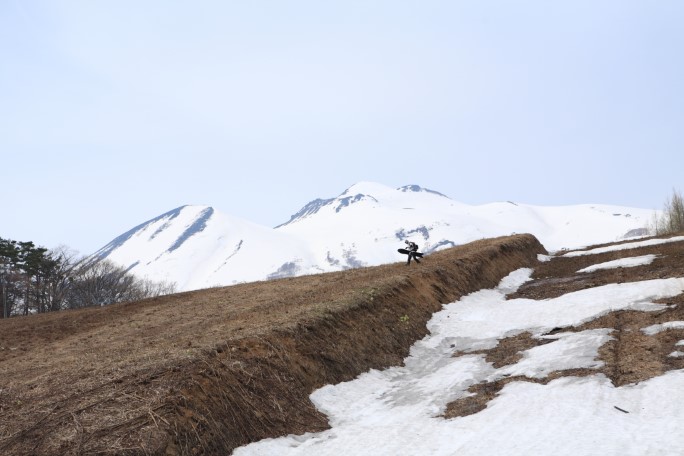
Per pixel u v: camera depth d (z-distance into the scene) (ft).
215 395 37.35
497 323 68.08
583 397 37.37
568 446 29.86
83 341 65.00
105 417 33.55
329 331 53.83
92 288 210.59
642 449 27.91
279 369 44.32
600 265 103.76
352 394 47.16
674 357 42.45
